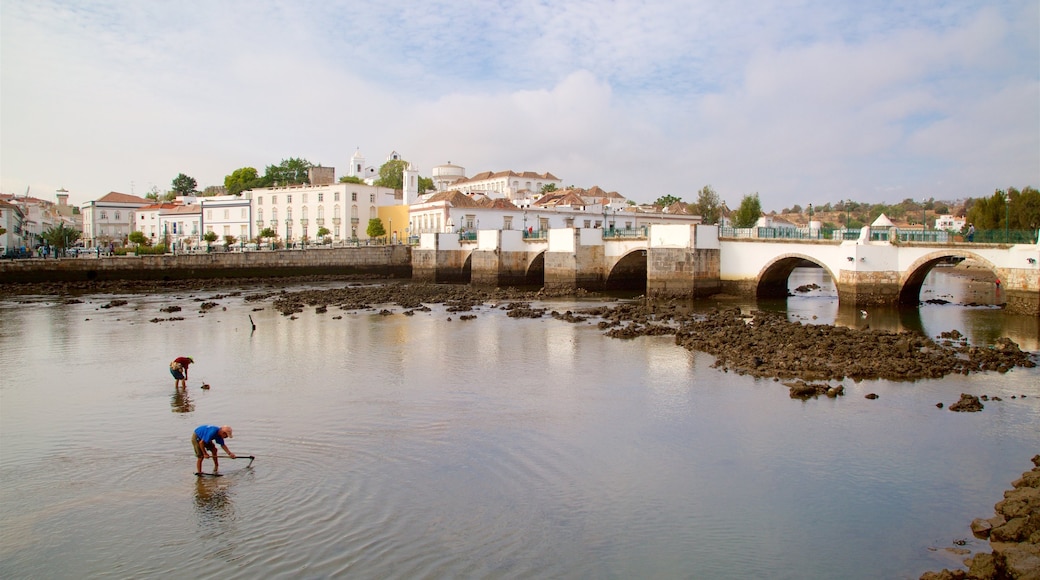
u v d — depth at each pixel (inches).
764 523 558.6
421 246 3449.8
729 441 765.3
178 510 576.4
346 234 4407.0
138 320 1797.5
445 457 708.7
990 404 910.4
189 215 4906.5
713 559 497.0
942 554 506.3
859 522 561.6
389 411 888.9
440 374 1119.6
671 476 660.1
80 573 477.4
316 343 1427.2
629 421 841.5
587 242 2711.6
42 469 679.1
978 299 2313.0
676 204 5068.9
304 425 824.3
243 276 3299.7
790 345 1283.2
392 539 521.0
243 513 568.7
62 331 1595.7
